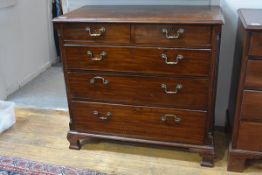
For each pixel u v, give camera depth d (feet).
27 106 8.31
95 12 5.82
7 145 6.59
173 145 5.81
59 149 6.44
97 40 5.36
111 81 5.64
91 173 5.68
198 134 5.61
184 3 6.36
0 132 7.00
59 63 11.64
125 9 6.05
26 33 9.78
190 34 4.91
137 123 5.87
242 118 5.18
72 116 6.21
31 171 5.77
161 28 4.99
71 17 5.39
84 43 5.46
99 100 5.89
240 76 4.93
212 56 4.97
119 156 6.17
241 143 5.38
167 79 5.33
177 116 5.57
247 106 5.07
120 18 5.13
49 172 5.73
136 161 6.00
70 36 5.48
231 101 6.25
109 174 5.65
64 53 5.66
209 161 5.72
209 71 5.08
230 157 5.50
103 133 6.16
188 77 5.23
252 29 4.51
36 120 7.59
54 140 6.75
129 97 5.68
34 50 10.30
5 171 5.79
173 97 5.44
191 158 6.04
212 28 4.79
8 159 6.12
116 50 5.35
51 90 9.30
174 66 5.19
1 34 8.56
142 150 6.33
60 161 6.05
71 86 5.92
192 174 5.59
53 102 8.52
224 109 6.91
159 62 5.24
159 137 5.86
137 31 5.10
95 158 6.13
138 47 5.22
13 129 7.20
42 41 10.75
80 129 6.28
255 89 4.93
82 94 5.93
